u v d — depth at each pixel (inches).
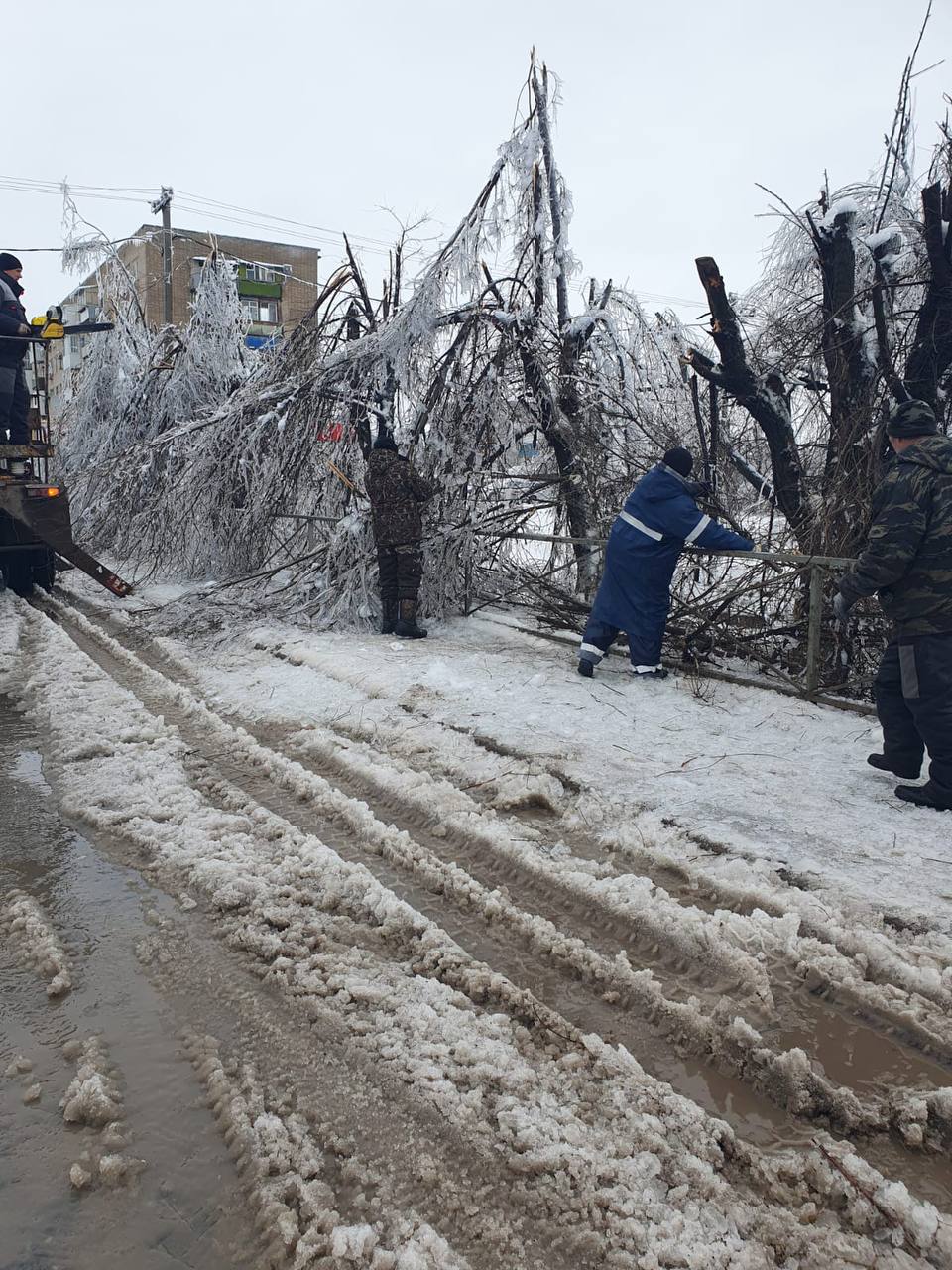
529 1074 83.0
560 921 114.3
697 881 120.8
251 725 198.5
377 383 323.0
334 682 230.2
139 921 112.7
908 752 150.2
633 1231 66.1
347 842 136.9
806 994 97.8
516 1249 65.6
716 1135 75.9
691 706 205.2
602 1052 86.7
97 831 139.6
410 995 95.5
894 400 212.2
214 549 396.5
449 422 320.2
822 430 264.1
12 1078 83.8
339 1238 65.1
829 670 220.5
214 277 540.7
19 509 342.3
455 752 173.5
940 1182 73.3
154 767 164.9
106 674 235.5
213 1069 84.1
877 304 207.5
